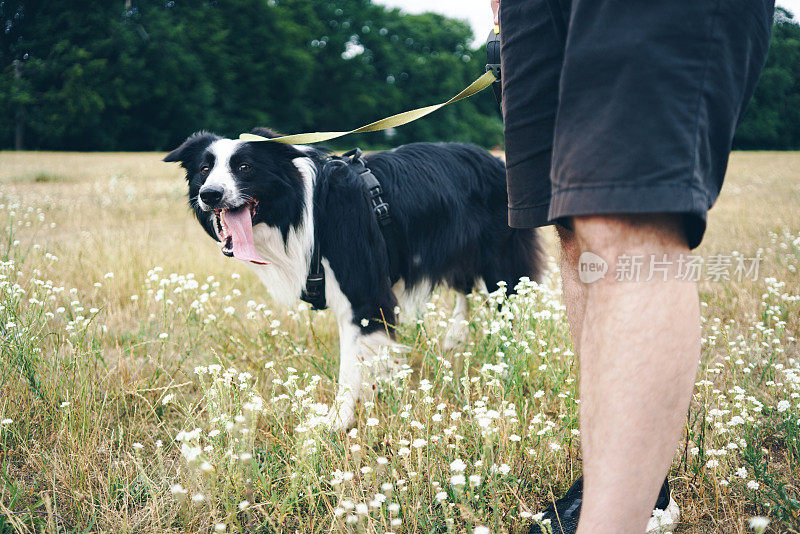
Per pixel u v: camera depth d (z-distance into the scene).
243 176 2.91
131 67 38.75
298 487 2.01
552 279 4.57
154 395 2.92
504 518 1.93
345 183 3.06
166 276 4.71
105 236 6.21
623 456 1.13
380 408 2.76
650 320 1.13
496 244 3.69
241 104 45.50
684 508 1.97
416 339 3.26
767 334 3.06
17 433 2.42
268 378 3.07
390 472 2.16
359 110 52.22
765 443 2.39
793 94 33.03
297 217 2.98
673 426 1.15
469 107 57.81
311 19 50.59
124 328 3.79
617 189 1.12
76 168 15.72
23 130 38.94
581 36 1.17
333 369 3.08
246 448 2.05
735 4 1.17
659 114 1.11
